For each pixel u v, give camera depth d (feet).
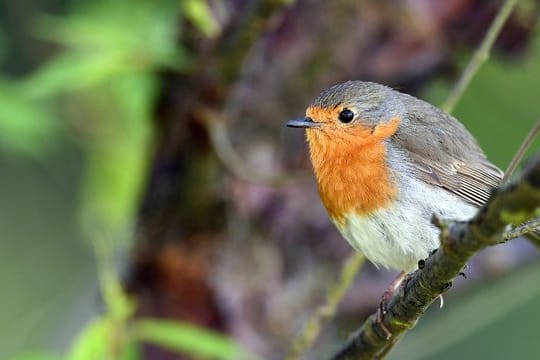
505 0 37.81
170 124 36.73
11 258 48.01
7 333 46.16
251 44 33.83
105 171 42.09
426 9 37.68
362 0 37.27
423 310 25.62
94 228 40.34
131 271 37.65
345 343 27.99
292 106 37.52
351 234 33.40
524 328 47.83
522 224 22.08
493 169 35.19
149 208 37.73
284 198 37.29
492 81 43.75
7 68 44.11
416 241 32.68
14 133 39.24
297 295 37.50
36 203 48.60
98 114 42.65
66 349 38.99
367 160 33.32
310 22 37.35
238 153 37.35
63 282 47.78
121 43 36.94
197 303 37.24
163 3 39.63
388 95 35.04
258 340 37.11
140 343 36.99
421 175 33.71
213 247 37.32
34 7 44.21
